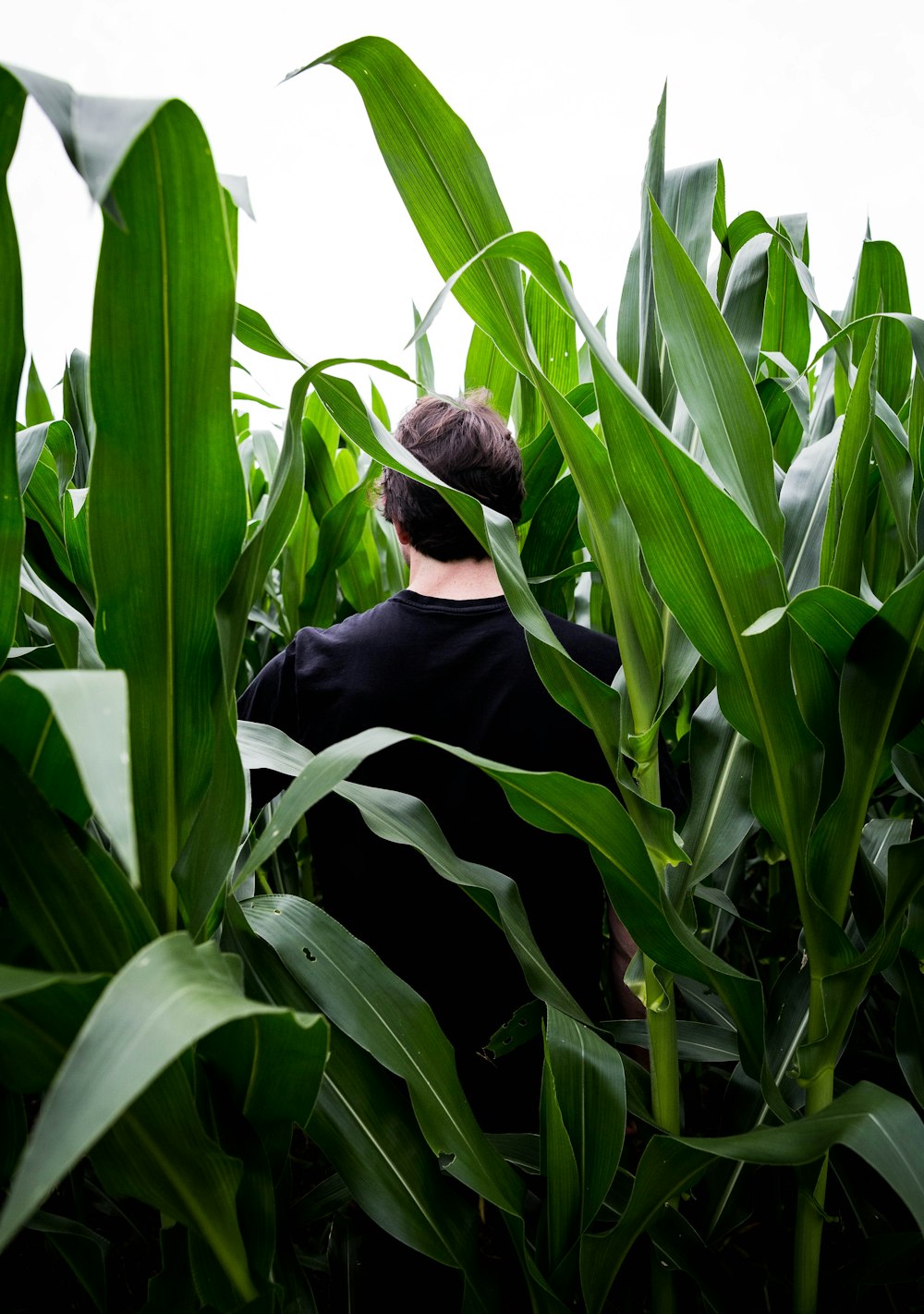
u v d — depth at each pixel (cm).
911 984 75
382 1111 64
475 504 64
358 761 50
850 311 95
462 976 84
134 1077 30
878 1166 50
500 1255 97
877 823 95
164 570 48
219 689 51
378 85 59
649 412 55
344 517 129
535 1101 88
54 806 50
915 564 72
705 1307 83
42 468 82
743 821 74
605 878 64
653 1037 74
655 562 61
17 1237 93
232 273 43
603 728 68
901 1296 89
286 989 63
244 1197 53
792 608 59
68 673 31
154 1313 54
